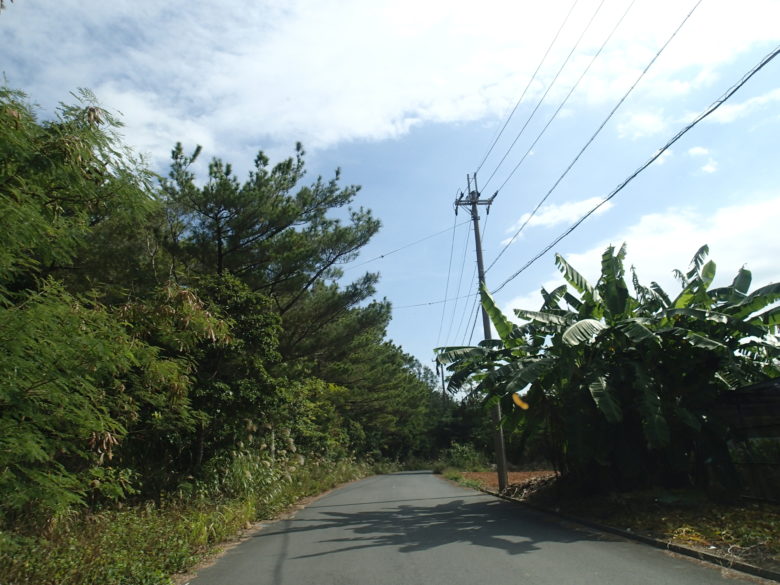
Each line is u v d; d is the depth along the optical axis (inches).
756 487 441.1
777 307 493.0
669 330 478.3
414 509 621.0
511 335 586.6
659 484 510.9
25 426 205.8
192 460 554.3
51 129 236.2
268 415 631.2
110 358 247.6
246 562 344.8
